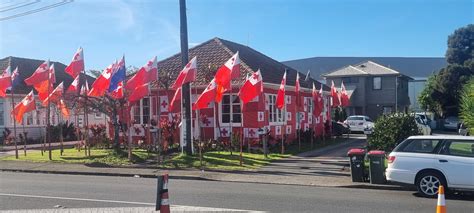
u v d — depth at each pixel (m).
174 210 10.14
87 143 23.80
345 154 23.03
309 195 12.31
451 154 11.97
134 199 11.49
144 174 17.06
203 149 22.97
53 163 20.39
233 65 19.09
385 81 54.69
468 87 18.89
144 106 27.16
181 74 19.81
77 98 23.84
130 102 21.78
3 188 13.45
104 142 25.89
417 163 12.18
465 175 11.68
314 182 15.00
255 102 24.47
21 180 15.52
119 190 13.04
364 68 56.59
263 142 22.45
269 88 26.06
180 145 22.88
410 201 11.41
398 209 10.32
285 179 15.62
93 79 35.41
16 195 12.12
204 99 19.45
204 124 25.53
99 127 26.92
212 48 28.92
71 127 36.22
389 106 54.44
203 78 25.98
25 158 22.30
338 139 33.34
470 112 17.45
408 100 60.44
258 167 18.45
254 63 28.09
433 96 53.78
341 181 15.03
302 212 9.95
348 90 54.81
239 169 17.92
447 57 74.38
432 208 10.46
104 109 23.38
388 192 13.04
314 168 18.08
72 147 29.06
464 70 52.91
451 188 11.84
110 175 17.39
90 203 10.94
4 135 32.25
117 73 20.72
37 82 22.73
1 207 10.45
